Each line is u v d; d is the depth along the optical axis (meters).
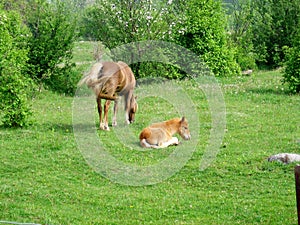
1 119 14.78
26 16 21.08
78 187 10.16
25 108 14.34
